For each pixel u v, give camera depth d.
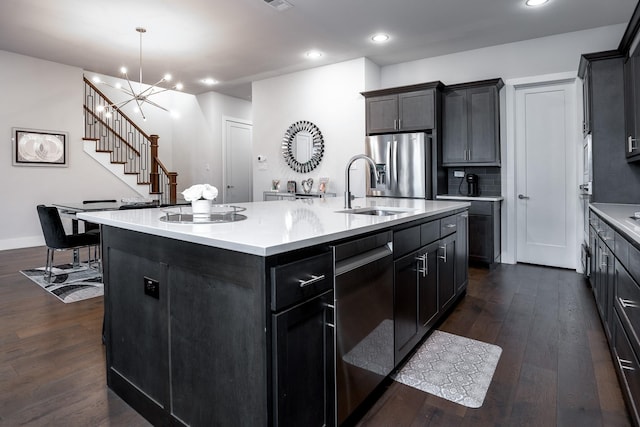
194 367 1.41
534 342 2.40
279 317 1.18
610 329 2.16
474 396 1.81
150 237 1.58
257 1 3.58
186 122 7.59
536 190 4.64
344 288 1.49
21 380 1.95
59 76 5.62
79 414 1.68
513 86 4.66
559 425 1.60
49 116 5.57
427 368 2.08
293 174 5.97
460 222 3.03
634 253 1.56
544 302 3.18
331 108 5.51
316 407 1.36
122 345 1.78
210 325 1.34
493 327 2.65
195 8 3.72
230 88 6.80
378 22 4.05
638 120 2.82
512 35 4.41
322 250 1.38
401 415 1.67
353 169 5.30
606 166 3.37
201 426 1.39
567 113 4.43
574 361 2.15
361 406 1.70
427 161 4.66
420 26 4.16
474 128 4.67
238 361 1.25
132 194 6.51
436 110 4.71
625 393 1.69
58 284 3.66
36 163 5.49
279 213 2.17
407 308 2.06
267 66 5.56
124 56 5.16
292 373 1.24
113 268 1.83
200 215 1.83
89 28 4.21
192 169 7.49
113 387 1.86
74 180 5.88
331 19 3.99
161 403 1.57
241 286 1.22
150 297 1.60
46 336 2.49
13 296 3.30
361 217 1.96
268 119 6.21
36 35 4.42
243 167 7.62
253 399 1.21
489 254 4.38
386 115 5.03
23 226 5.46
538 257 4.66
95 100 6.97
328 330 1.40
